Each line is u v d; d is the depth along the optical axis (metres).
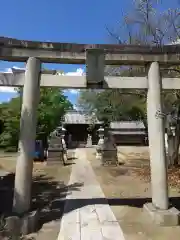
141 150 28.38
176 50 7.01
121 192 9.63
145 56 6.97
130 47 6.89
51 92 20.98
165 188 6.67
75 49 6.73
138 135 37.22
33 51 6.62
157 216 6.29
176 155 14.80
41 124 19.64
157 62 7.00
